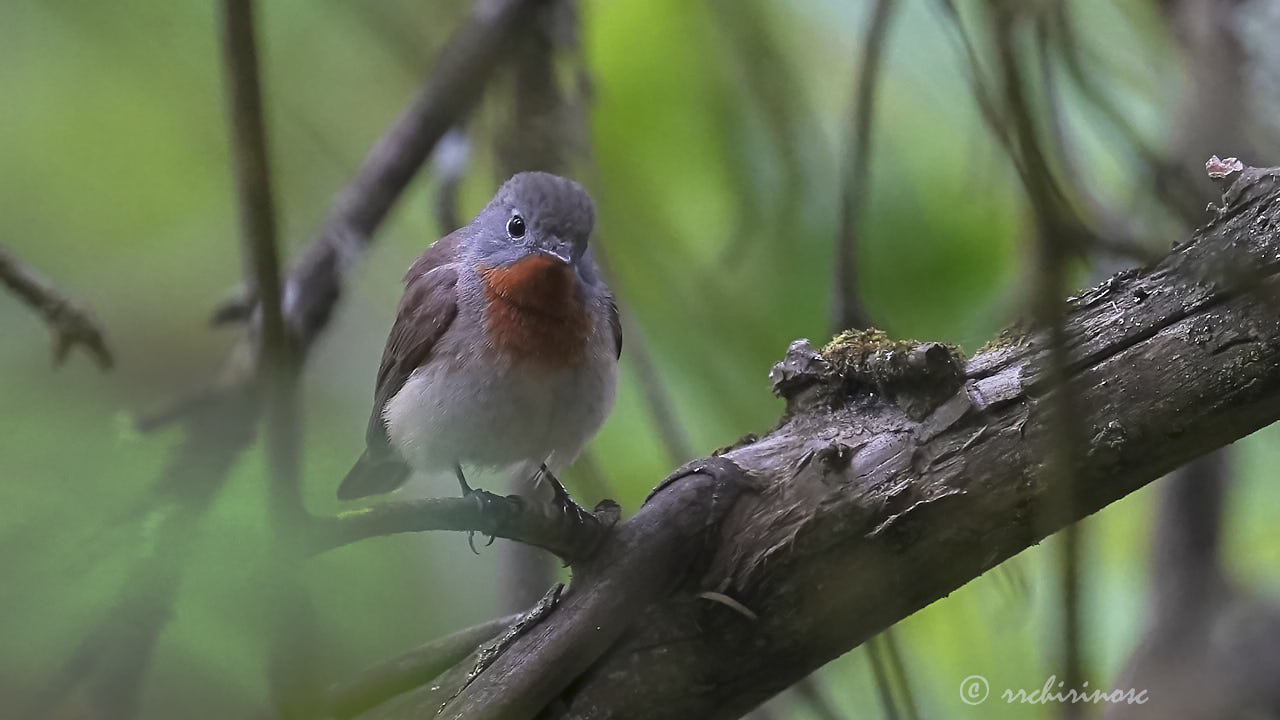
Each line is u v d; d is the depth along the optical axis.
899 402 5.79
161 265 9.09
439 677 5.86
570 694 5.69
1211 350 5.15
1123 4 8.02
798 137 9.09
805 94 9.51
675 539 5.68
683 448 8.06
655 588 5.65
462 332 7.84
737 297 9.04
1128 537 9.70
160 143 9.20
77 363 4.43
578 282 7.91
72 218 9.13
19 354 4.89
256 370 5.00
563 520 5.63
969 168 8.30
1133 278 5.46
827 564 5.57
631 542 5.69
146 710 3.22
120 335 6.62
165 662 3.25
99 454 3.35
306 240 9.26
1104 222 6.50
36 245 9.00
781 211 8.98
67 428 3.35
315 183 9.37
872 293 8.73
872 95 7.71
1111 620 9.38
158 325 7.14
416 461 8.20
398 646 3.64
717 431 9.08
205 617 3.30
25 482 3.23
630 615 5.64
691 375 9.16
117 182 9.22
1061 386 3.64
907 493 5.53
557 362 7.75
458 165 9.43
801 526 5.59
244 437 4.76
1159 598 8.96
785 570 5.61
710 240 9.70
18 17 8.60
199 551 3.34
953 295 8.63
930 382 5.66
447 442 7.90
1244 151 7.68
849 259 7.71
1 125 8.98
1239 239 5.22
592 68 9.64
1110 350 5.32
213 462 3.57
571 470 9.12
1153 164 5.93
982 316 8.43
